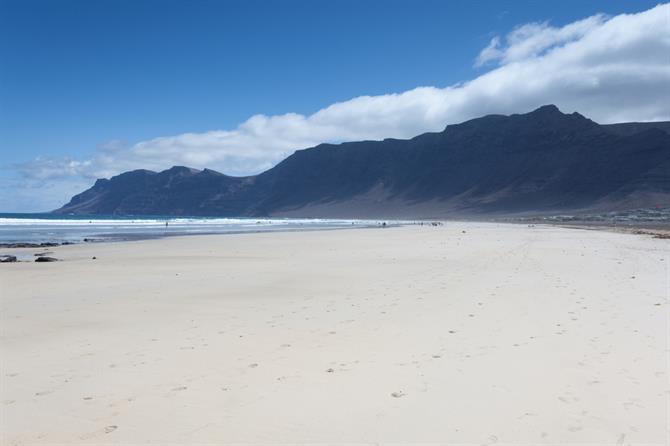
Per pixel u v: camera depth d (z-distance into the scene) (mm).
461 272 14625
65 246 28078
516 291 11016
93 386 5492
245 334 7680
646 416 4520
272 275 14773
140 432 4402
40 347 7027
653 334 7148
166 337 7535
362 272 15188
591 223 77188
